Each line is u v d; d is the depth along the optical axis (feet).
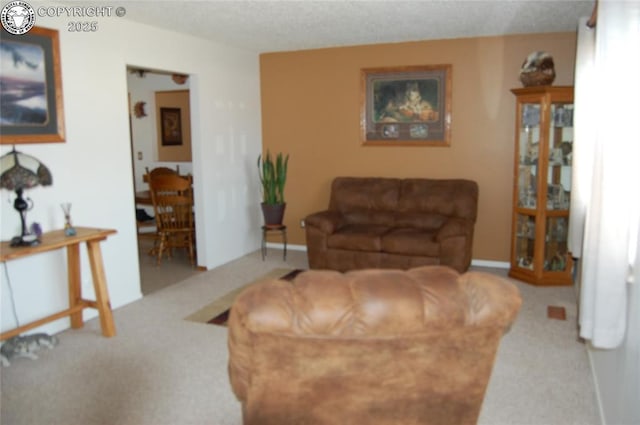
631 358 6.50
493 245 17.80
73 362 10.50
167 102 24.68
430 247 15.10
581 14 13.70
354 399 4.91
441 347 4.73
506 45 16.70
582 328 8.27
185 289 15.39
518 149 15.87
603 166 7.35
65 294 12.34
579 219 12.82
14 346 10.69
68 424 8.23
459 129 17.62
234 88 18.49
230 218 18.70
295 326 4.53
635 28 6.82
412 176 18.44
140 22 14.05
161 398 9.05
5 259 9.36
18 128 10.91
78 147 12.41
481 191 17.67
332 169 19.53
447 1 12.34
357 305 4.58
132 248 14.28
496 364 10.30
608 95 7.26
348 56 18.58
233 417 8.46
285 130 20.01
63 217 12.07
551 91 14.67
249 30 15.44
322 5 12.57
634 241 7.33
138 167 24.53
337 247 16.22
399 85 18.10
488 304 4.71
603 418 8.17
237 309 4.67
